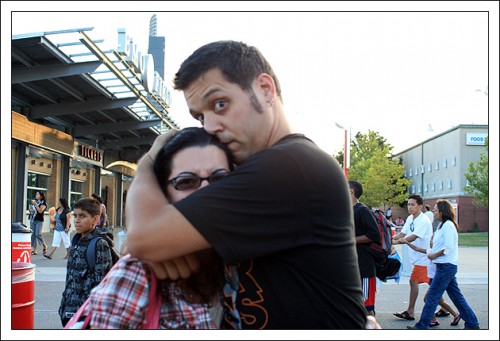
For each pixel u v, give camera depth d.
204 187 1.37
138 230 1.33
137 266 1.35
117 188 30.89
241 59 1.50
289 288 1.39
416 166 56.12
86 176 25.23
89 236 3.86
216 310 1.52
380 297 8.29
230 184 1.35
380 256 5.26
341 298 1.43
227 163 1.48
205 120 1.52
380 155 45.94
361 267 5.23
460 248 20.27
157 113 18.81
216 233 1.32
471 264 13.41
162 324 1.35
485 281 10.07
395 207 54.69
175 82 1.59
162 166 1.47
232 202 1.33
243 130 1.50
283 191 1.36
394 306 7.53
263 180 1.35
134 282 1.33
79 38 10.96
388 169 44.72
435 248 6.05
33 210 13.54
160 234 1.30
